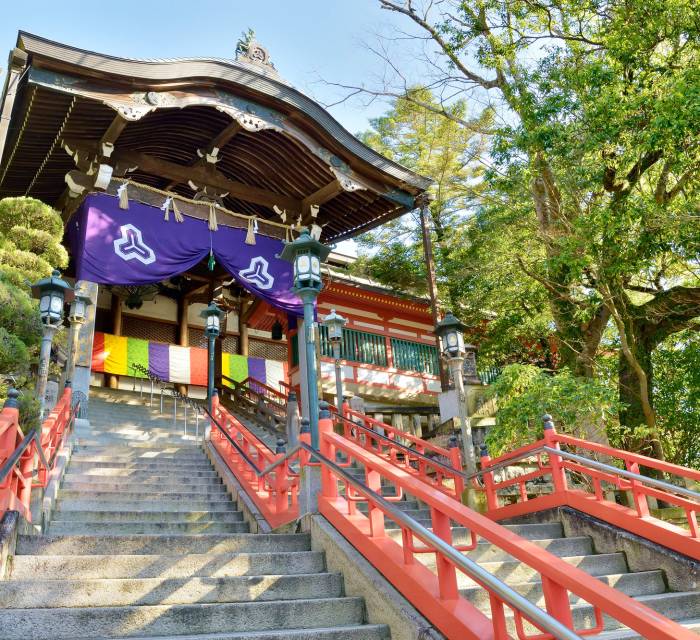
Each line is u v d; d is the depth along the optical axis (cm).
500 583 303
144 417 1322
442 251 1731
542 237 1259
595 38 1227
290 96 1275
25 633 340
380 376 1739
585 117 1034
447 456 877
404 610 386
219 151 1502
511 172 1182
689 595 543
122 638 352
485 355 1698
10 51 979
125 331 1798
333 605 419
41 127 1132
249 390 1652
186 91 1166
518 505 777
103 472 858
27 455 539
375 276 1772
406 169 1423
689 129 884
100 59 1034
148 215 1231
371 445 1070
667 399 1257
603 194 1202
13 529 429
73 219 1232
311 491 573
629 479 668
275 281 1390
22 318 666
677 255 1077
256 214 1689
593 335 1265
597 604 283
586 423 1041
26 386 696
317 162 1411
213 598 416
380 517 470
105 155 1175
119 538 481
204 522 691
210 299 1847
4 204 866
